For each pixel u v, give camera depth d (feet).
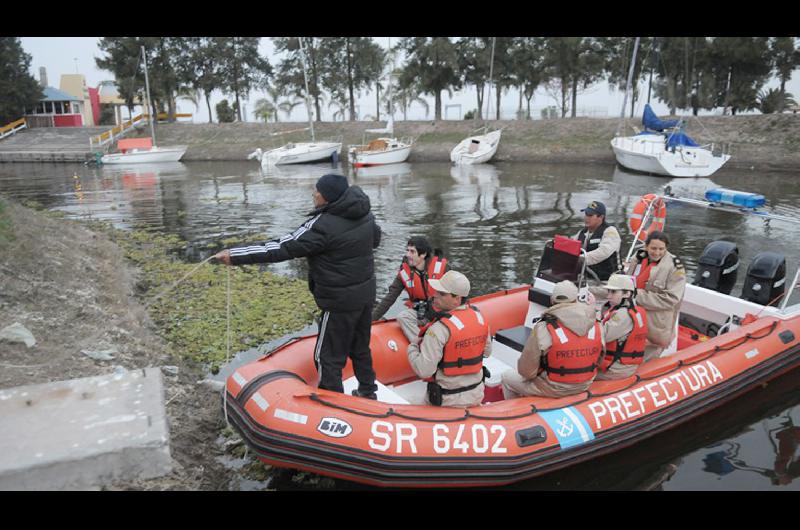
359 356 12.57
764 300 17.63
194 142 122.83
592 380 12.91
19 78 139.13
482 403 13.93
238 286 26.16
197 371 17.03
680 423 13.93
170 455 11.19
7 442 9.53
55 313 16.96
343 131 118.62
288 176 80.59
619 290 12.95
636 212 19.70
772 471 12.71
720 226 36.94
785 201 47.26
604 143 90.99
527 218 43.01
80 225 38.81
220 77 144.77
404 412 11.54
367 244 11.51
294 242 10.87
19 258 19.89
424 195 56.90
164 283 26.25
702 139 83.56
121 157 106.52
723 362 14.96
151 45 137.49
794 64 100.32
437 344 11.49
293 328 20.94
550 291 16.51
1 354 13.28
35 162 115.65
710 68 104.73
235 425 11.91
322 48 134.72
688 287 18.45
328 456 11.00
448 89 124.16
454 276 11.50
